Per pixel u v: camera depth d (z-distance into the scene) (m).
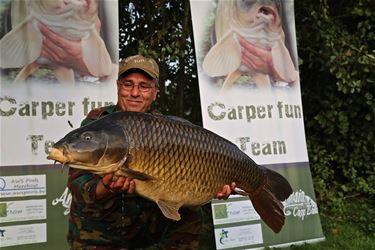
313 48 6.68
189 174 2.25
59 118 4.27
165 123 2.22
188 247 2.95
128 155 2.09
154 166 2.15
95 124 2.12
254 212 4.89
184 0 5.84
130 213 2.70
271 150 5.17
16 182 4.07
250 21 5.16
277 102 5.30
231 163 2.40
